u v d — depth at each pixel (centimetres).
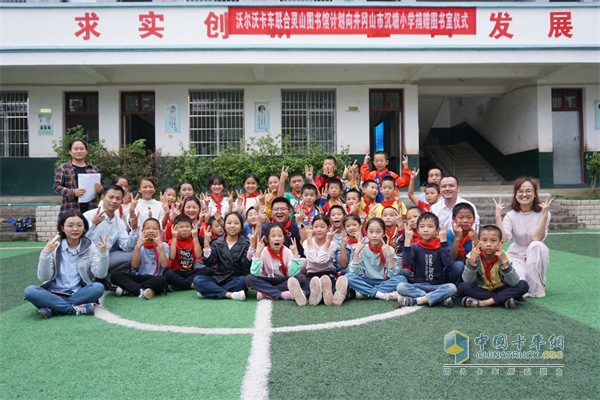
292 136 1084
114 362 268
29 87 1038
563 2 962
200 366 260
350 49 938
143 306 390
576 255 615
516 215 429
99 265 379
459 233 414
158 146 1052
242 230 485
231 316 357
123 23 927
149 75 1044
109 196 453
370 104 1099
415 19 952
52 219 855
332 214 456
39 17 918
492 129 1356
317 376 245
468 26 958
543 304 379
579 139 1153
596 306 371
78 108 1073
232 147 1010
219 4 930
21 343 300
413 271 418
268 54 937
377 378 243
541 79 1107
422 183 1480
